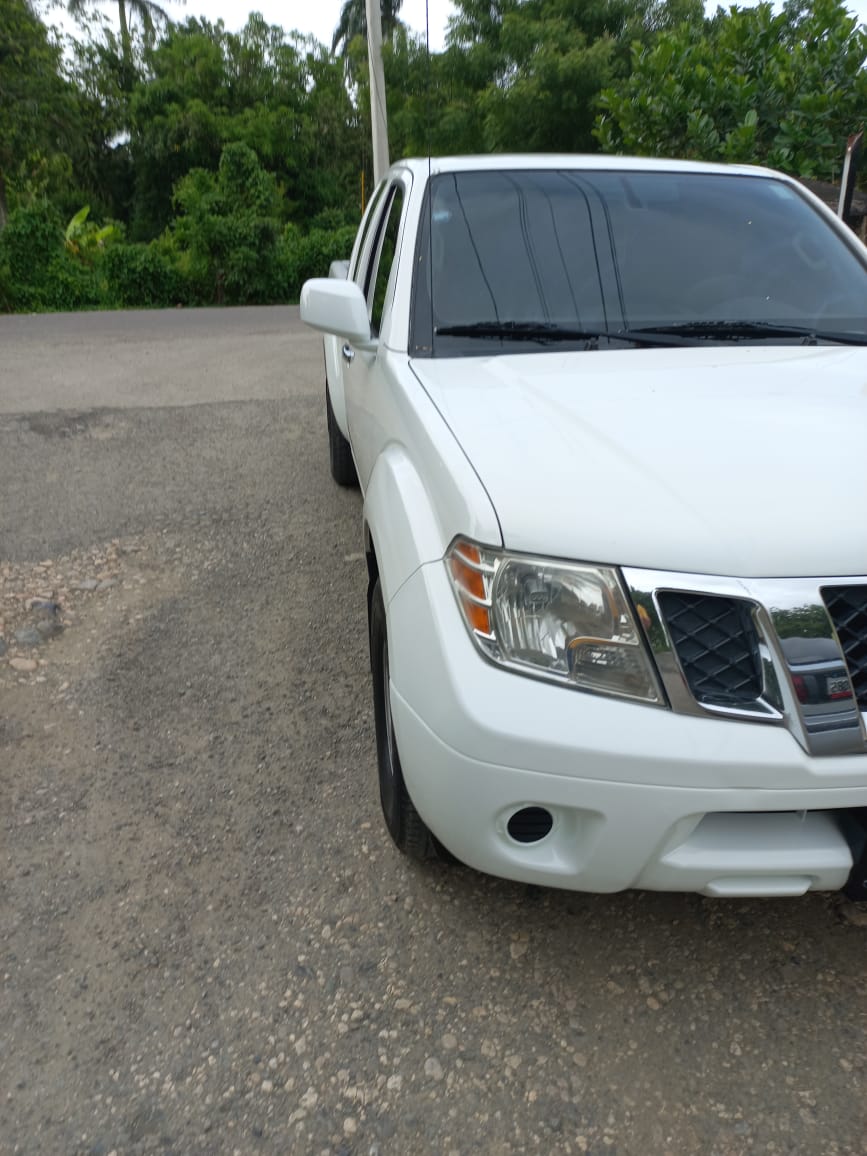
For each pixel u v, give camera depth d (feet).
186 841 8.71
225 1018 6.87
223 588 14.20
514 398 7.83
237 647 12.37
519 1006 6.95
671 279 9.94
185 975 7.23
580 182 10.89
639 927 7.67
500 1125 6.07
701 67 31.91
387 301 10.22
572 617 6.00
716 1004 6.95
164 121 118.21
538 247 10.07
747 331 9.51
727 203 10.95
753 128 29.78
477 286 9.75
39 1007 6.96
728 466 6.50
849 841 6.19
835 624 5.91
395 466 7.97
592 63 78.43
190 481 19.27
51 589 14.20
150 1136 6.01
